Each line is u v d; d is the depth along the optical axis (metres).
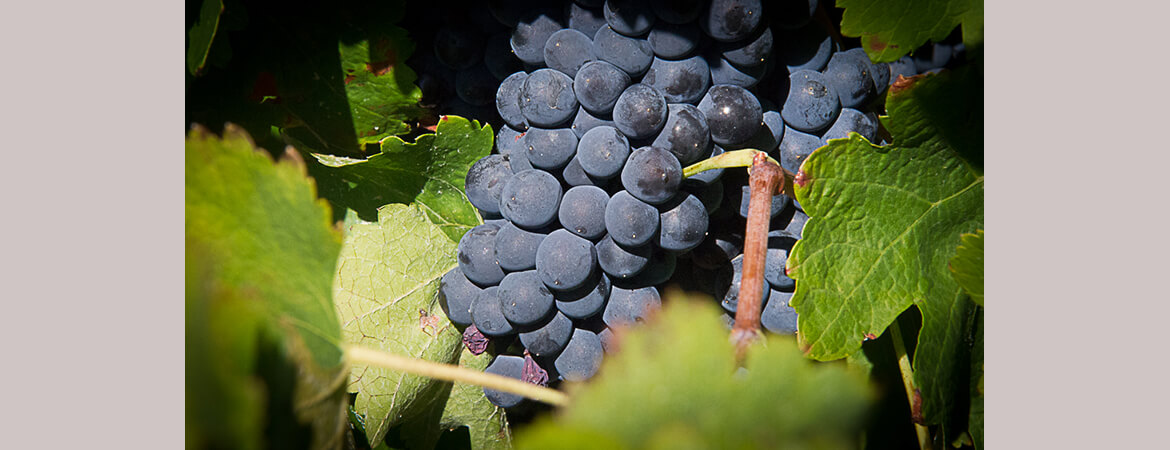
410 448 0.55
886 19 0.51
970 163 0.52
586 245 0.48
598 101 0.48
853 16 0.51
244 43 0.52
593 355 0.49
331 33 0.52
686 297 0.51
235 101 0.52
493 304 0.49
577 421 0.39
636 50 0.49
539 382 0.50
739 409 0.39
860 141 0.50
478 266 0.49
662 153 0.48
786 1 0.49
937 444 0.52
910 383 0.51
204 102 0.52
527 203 0.48
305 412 0.43
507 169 0.50
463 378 0.45
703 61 0.49
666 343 0.39
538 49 0.50
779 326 0.51
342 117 0.53
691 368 0.39
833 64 0.51
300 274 0.44
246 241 0.43
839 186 0.50
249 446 0.40
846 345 0.50
